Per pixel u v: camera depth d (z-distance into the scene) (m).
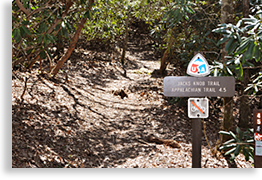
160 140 6.61
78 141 5.90
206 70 3.68
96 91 10.59
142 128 7.66
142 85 12.31
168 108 9.39
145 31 23.97
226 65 4.62
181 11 5.35
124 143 6.44
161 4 8.91
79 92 9.44
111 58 16.50
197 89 3.67
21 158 4.43
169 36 8.80
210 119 8.94
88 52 15.88
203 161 5.77
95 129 6.93
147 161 5.45
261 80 5.29
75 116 7.23
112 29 13.13
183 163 5.44
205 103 3.65
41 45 5.30
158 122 8.20
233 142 4.69
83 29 11.26
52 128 6.00
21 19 4.62
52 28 5.21
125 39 16.67
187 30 8.74
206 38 7.40
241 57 4.34
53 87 8.77
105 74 13.54
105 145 6.14
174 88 3.70
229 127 6.05
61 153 5.12
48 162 4.66
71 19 8.98
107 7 9.93
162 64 14.72
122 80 13.40
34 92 7.73
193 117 3.66
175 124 8.11
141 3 9.51
